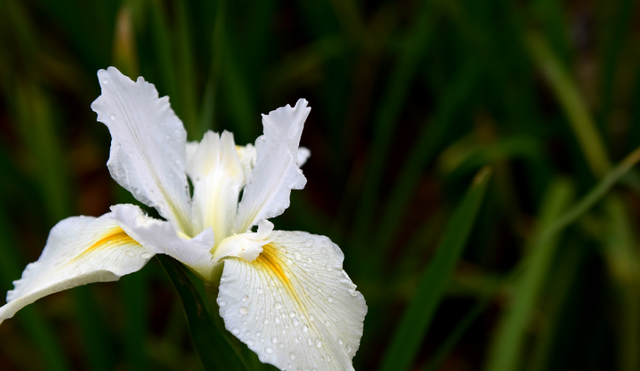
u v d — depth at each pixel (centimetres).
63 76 79
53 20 76
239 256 42
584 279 65
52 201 57
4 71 67
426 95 87
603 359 66
